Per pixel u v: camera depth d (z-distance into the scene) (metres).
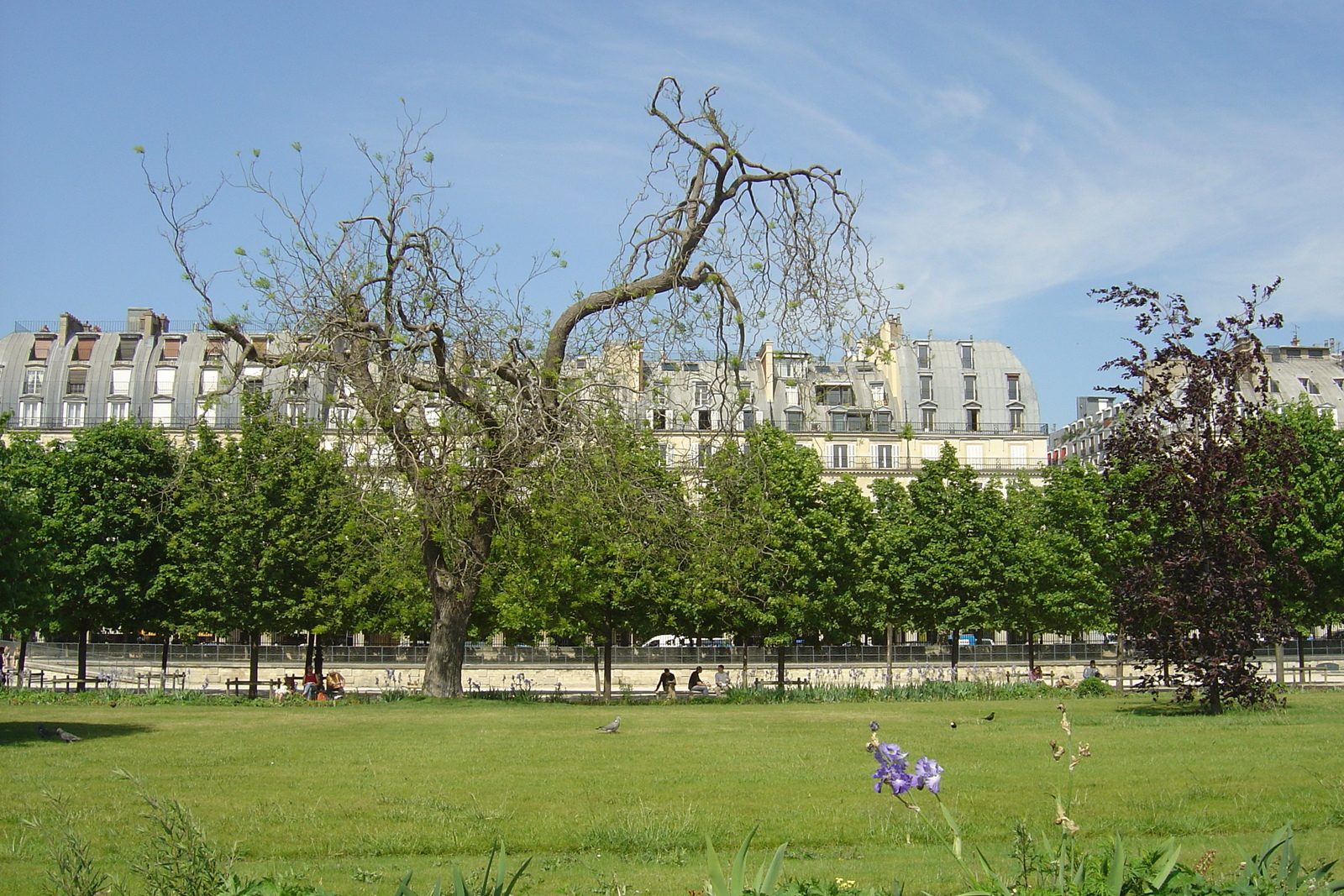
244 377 26.92
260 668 57.16
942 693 35.03
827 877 9.03
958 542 52.22
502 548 29.45
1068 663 61.31
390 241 25.94
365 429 25.33
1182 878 6.86
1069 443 110.56
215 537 42.34
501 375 25.84
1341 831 11.17
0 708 27.45
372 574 40.78
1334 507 47.50
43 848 10.09
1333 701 28.16
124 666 57.22
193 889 6.62
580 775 15.22
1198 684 26.34
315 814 12.20
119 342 80.94
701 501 30.67
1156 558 25.91
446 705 27.73
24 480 45.19
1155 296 25.39
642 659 59.03
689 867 10.04
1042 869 7.16
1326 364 95.75
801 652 60.34
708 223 28.64
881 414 84.19
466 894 6.38
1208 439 25.31
